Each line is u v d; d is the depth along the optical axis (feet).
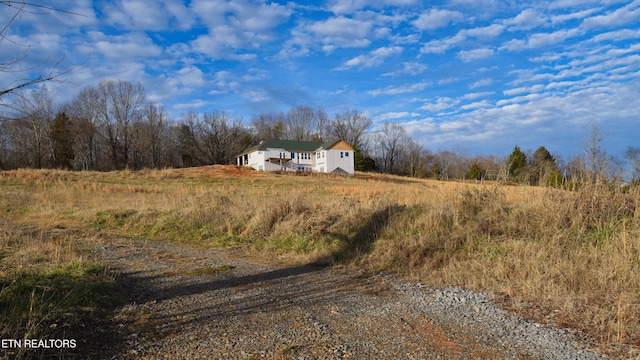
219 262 27.94
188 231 38.58
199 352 12.76
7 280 16.94
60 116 173.27
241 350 12.97
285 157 180.75
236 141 242.78
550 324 15.28
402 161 262.47
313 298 19.31
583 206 27.17
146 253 30.45
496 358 12.57
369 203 37.91
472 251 26.68
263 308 17.56
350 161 177.58
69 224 43.04
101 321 14.97
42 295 15.07
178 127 239.71
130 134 209.46
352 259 28.12
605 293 17.61
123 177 112.88
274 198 44.50
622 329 14.07
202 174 129.49
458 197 33.01
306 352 12.87
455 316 16.56
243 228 37.42
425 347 13.41
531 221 28.55
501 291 19.56
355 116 266.36
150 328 14.79
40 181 87.20
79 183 90.58
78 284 17.60
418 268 25.50
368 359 12.42
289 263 27.89
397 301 18.85
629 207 27.02
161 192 77.56
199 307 17.51
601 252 22.22
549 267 21.22
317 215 35.55
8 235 29.86
